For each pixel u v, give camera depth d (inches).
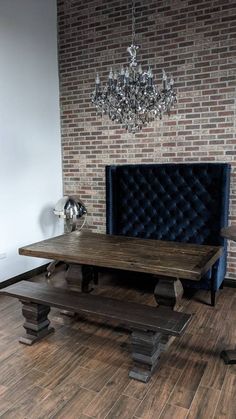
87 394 77.1
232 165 137.5
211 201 134.6
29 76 155.3
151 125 152.9
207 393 77.1
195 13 138.0
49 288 104.4
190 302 128.7
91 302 93.5
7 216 147.3
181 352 94.1
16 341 100.8
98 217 174.4
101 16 159.5
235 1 130.1
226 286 144.1
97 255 97.5
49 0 165.5
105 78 162.4
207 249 103.7
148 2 147.3
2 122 142.3
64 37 171.0
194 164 137.1
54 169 176.2
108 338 102.8
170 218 144.0
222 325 110.1
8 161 146.6
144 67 151.6
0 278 144.9
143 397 76.0
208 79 138.6
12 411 71.7
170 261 90.4
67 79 173.3
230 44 132.9
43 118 165.9
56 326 110.3
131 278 157.4
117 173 156.2
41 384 80.7
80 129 173.3
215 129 139.5
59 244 112.7
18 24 147.3
